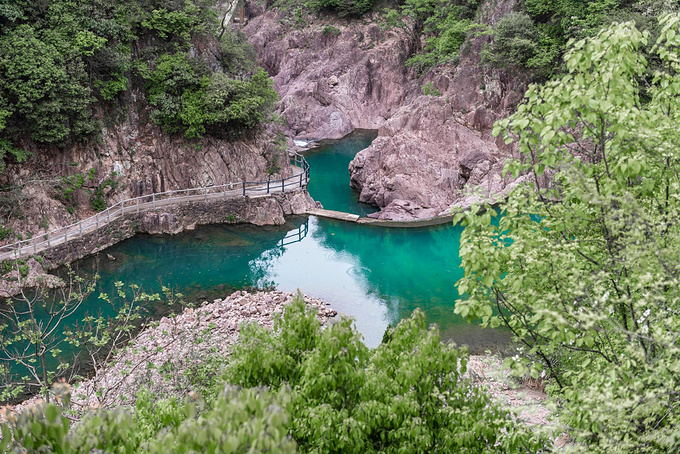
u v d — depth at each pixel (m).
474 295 8.29
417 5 63.28
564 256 7.48
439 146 43.19
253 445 4.17
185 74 34.81
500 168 39.59
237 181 37.69
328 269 30.23
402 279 29.12
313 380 7.42
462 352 8.36
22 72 27.75
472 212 8.34
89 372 19.84
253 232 34.81
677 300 7.12
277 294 26.31
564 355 10.41
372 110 66.94
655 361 6.58
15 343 21.66
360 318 24.70
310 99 64.50
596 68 7.67
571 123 8.07
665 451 6.77
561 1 43.62
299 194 38.00
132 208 33.16
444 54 54.44
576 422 7.73
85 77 30.77
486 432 7.54
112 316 24.25
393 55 66.50
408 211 38.88
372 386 7.76
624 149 7.48
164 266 29.75
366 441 7.50
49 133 29.25
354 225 36.62
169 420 7.67
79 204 32.16
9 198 28.75
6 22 29.14
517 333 8.55
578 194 7.45
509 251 8.07
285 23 71.38
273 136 42.09
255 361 8.11
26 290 26.22
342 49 66.94
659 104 8.69
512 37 43.41
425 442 7.35
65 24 30.34
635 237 6.84
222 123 37.09
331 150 57.66
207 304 25.33
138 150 35.03
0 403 17.88
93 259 29.86
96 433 5.02
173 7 35.97
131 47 34.97
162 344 20.77
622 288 7.60
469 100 44.53
